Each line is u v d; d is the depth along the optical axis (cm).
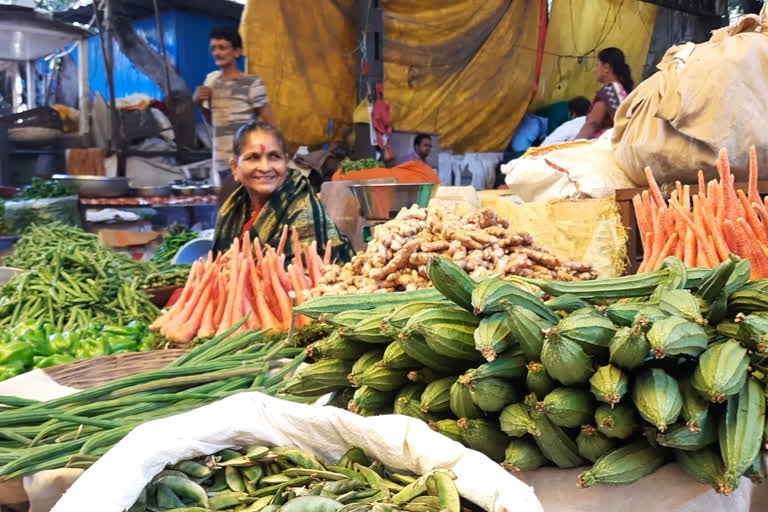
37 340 240
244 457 114
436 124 827
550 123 929
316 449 120
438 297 151
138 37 669
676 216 204
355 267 224
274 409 119
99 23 634
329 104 732
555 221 286
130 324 288
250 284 234
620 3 935
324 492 107
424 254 201
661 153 256
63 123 659
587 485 108
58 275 321
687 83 243
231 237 359
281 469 117
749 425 106
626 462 109
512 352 115
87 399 166
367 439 114
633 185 298
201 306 236
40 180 576
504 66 861
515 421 112
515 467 114
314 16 703
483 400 114
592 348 109
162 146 676
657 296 123
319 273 250
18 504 148
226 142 625
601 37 938
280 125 699
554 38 901
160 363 214
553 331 106
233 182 546
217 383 180
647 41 981
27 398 178
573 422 109
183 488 107
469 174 863
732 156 242
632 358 105
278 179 334
